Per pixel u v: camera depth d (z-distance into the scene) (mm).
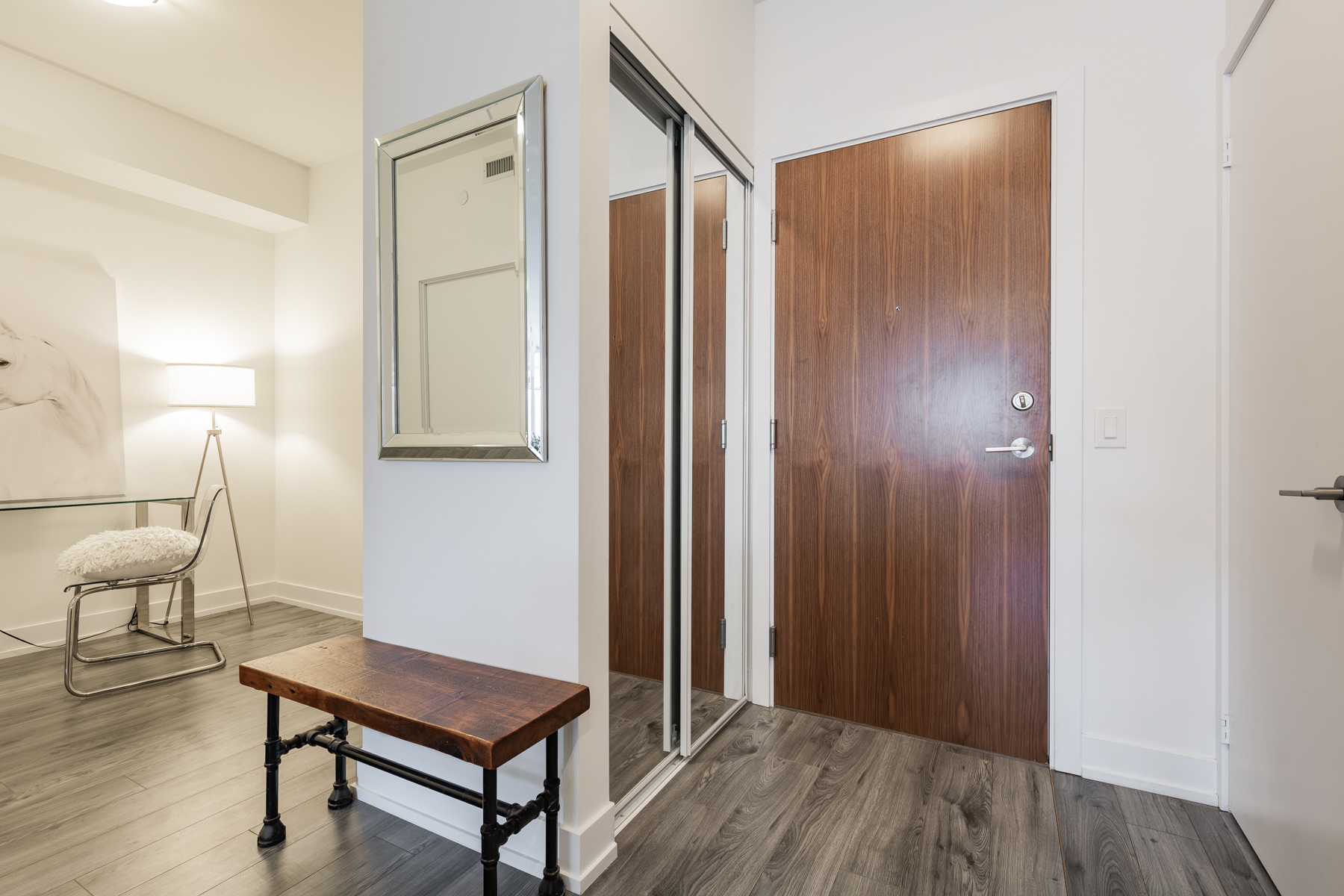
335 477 3580
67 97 2693
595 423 1385
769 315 2270
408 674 1400
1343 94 1065
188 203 3348
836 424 2156
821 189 2188
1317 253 1155
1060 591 1809
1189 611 1663
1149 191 1706
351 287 3504
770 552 2271
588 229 1357
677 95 1769
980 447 1932
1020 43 1870
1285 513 1282
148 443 3283
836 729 2084
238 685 2527
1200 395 1649
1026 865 1396
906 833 1514
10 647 2812
